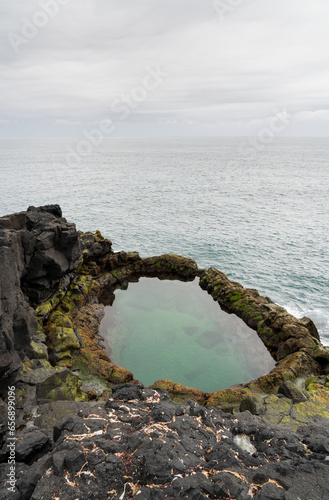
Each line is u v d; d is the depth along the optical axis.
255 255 68.94
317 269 62.09
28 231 28.22
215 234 82.50
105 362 27.67
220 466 11.34
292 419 18.47
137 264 49.00
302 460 12.04
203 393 25.19
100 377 26.06
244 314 38.34
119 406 15.68
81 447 11.55
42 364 21.86
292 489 10.26
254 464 11.82
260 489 10.18
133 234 81.88
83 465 10.63
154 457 10.78
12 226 27.88
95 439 12.22
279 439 13.80
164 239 78.56
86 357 27.61
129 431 13.30
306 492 10.18
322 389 22.06
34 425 16.55
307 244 75.75
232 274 59.91
